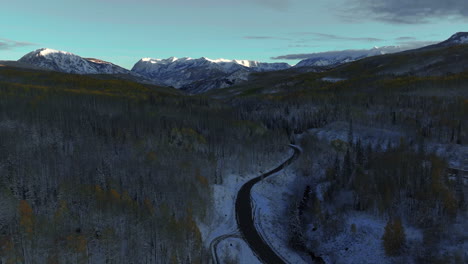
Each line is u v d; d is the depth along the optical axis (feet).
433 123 539.29
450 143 476.95
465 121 526.16
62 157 395.14
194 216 348.59
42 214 301.43
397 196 342.23
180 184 372.99
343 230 335.26
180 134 532.73
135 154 437.17
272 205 420.77
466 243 272.31
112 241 282.15
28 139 423.64
